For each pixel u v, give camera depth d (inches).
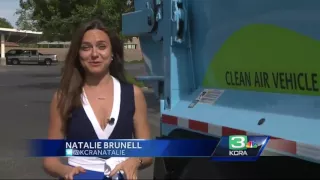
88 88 103.0
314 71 114.3
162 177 143.3
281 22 126.1
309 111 115.4
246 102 141.1
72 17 768.9
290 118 121.1
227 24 153.3
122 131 102.2
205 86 168.9
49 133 103.8
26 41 2805.1
